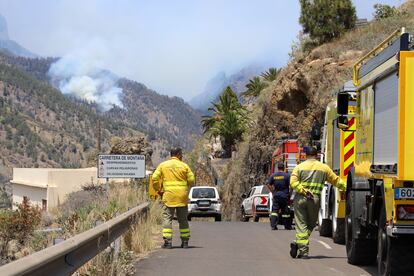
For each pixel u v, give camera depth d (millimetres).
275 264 11266
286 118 40469
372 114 10172
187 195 13781
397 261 8594
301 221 11977
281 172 19516
